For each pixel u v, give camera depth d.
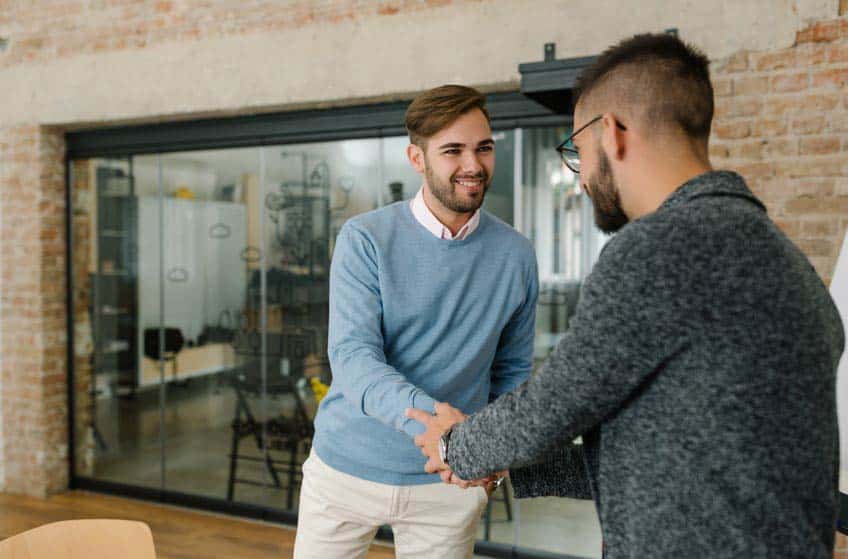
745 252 0.94
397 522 1.91
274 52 3.96
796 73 2.94
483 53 3.48
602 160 1.12
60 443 4.86
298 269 4.15
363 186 3.96
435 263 1.80
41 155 4.68
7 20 4.73
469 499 1.90
